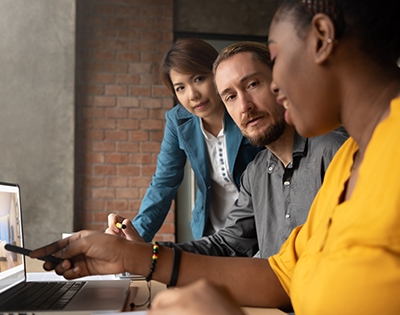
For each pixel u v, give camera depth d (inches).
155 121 163.0
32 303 37.3
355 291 24.0
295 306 30.6
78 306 36.2
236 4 171.2
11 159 145.2
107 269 40.1
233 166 87.7
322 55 26.6
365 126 27.4
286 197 59.2
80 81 160.2
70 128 148.2
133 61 163.2
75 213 157.2
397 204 23.2
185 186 162.6
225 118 86.8
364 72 26.8
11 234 45.1
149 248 40.7
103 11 162.2
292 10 27.7
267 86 59.0
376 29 26.1
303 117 28.6
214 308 16.4
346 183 30.5
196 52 82.3
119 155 160.9
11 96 146.0
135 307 38.8
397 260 23.3
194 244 64.2
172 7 165.6
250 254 66.8
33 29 147.9
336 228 26.5
